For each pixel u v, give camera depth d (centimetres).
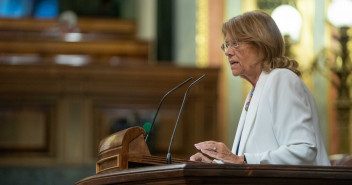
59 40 2003
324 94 1973
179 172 454
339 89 1966
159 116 1642
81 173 1599
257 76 652
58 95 1619
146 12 2386
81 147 1609
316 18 1998
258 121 611
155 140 1631
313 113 621
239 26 643
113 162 571
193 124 1653
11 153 1586
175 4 2088
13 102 1606
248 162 574
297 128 583
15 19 2405
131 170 486
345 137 1950
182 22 2075
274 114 600
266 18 650
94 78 1631
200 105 1658
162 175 463
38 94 1612
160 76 1653
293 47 1973
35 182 1582
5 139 1588
